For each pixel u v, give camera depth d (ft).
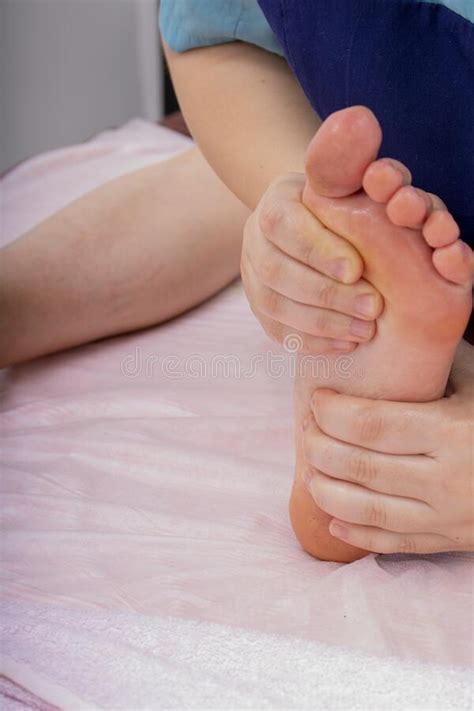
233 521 3.34
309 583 3.11
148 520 3.36
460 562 3.12
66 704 2.73
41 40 8.30
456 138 3.19
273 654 2.78
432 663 2.74
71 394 3.98
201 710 2.68
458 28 3.15
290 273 2.90
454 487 2.95
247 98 3.60
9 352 4.03
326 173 2.72
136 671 2.77
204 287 4.38
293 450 3.61
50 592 3.12
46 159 5.85
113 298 4.14
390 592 3.01
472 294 2.92
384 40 3.22
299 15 3.36
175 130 6.55
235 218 4.37
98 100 8.88
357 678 2.71
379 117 3.26
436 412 2.95
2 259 4.02
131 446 3.61
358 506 3.02
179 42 3.72
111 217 4.19
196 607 3.03
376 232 2.76
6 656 2.85
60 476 3.55
